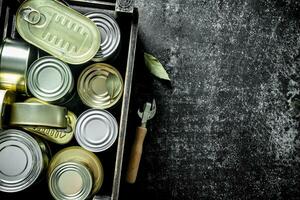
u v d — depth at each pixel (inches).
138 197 28.1
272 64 29.0
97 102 23.9
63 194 22.6
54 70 22.7
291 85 29.0
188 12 28.6
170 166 28.4
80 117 23.4
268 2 28.9
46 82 22.7
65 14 22.3
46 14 22.2
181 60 28.5
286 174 28.8
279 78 29.0
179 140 28.4
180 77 28.5
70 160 23.0
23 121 20.5
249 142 28.8
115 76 23.8
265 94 28.9
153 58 27.2
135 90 28.0
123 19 23.7
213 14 28.7
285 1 29.0
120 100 25.2
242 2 28.9
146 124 28.3
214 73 28.7
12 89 23.0
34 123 20.4
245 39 28.9
